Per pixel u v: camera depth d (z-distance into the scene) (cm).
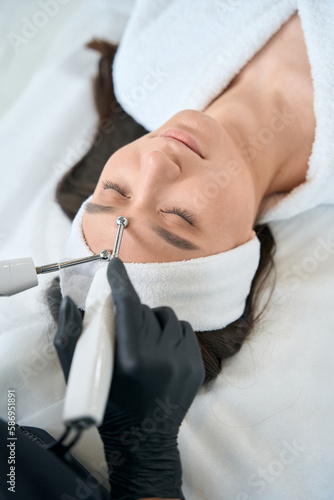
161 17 137
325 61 117
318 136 122
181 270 101
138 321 78
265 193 133
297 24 127
